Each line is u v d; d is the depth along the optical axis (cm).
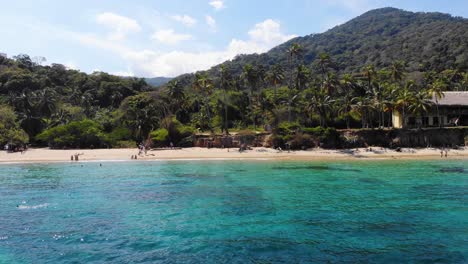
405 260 2009
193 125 10944
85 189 4206
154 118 10462
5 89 13688
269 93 12431
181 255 2116
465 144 8594
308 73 10994
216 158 7662
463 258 2033
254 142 9106
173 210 3169
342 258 2039
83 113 12575
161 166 6425
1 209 3253
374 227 2602
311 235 2439
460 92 10075
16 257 2128
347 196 3678
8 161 7312
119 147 9981
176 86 10912
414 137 8669
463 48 17538
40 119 11012
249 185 4384
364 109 9288
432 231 2500
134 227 2675
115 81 16512
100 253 2167
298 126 9325
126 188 4244
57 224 2777
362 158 7488
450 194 3741
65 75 16700
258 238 2391
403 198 3553
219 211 3112
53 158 7700
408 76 14762
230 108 11988
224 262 2005
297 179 4838
